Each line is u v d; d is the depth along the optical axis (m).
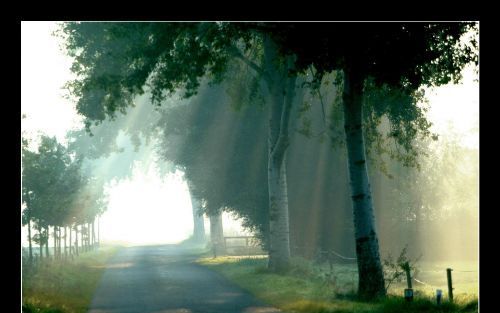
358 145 19.67
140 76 22.31
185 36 21.69
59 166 32.66
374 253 19.34
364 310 15.91
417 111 25.58
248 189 39.22
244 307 17.62
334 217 38.59
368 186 19.72
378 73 17.55
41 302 16.97
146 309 17.33
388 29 16.48
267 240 40.09
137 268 34.75
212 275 29.50
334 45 16.78
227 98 39.38
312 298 18.91
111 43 23.97
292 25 16.94
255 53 29.98
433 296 17.69
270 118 29.30
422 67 19.97
